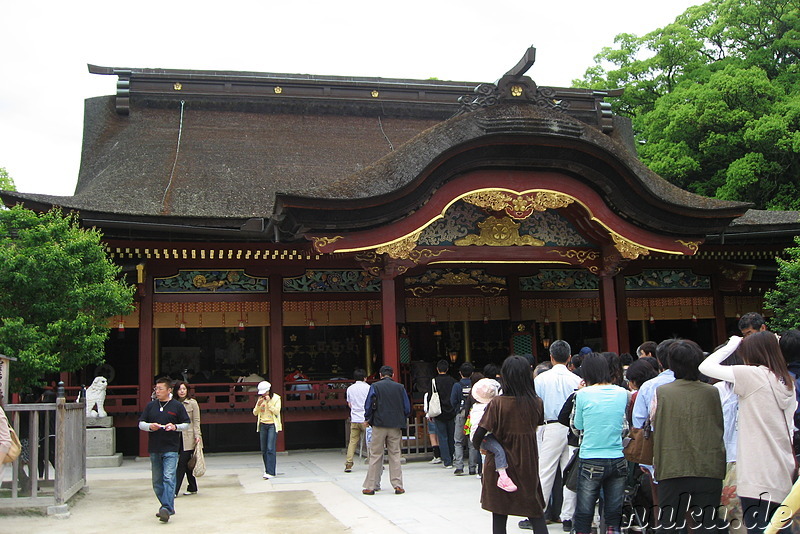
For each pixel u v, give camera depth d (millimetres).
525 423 7590
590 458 7930
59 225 13875
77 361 13852
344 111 27672
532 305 23500
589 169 18016
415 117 28422
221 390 23484
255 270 21125
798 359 7332
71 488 11797
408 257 17922
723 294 24984
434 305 22984
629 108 44750
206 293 20875
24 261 12875
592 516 7910
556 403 9836
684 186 38594
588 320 23828
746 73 33750
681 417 6930
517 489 7438
